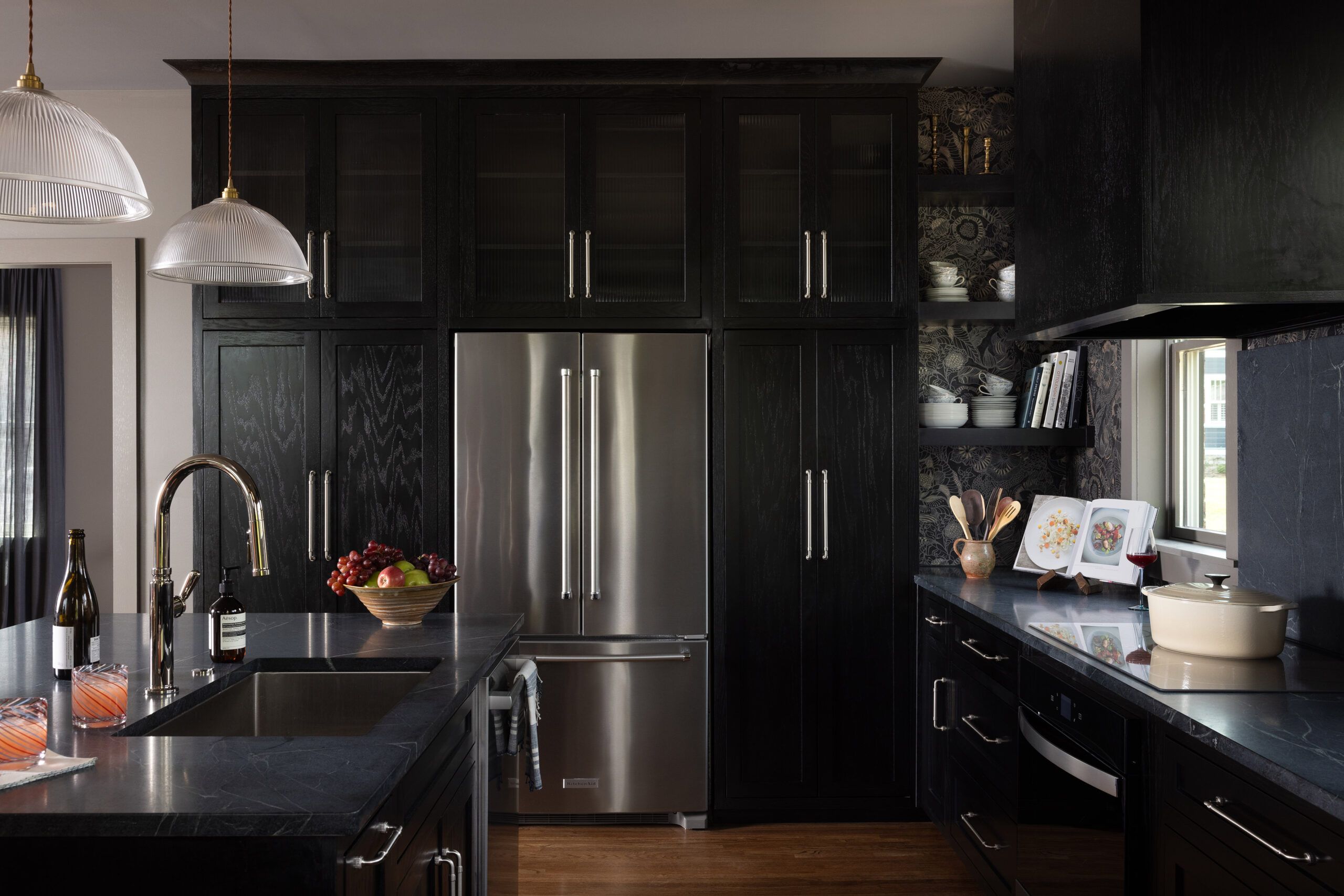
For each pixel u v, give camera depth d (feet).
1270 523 7.79
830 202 11.07
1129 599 9.43
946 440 11.46
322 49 10.68
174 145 12.34
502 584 10.91
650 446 10.92
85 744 4.58
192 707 5.60
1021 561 10.53
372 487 11.04
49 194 5.82
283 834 3.64
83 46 10.62
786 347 11.10
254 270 7.29
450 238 11.00
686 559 10.94
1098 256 6.80
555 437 10.92
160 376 12.39
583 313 11.03
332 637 7.43
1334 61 6.01
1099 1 6.74
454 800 5.97
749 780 11.07
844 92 11.10
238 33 10.27
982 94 12.33
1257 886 4.77
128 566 12.35
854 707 11.12
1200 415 10.08
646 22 10.03
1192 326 7.83
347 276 11.06
